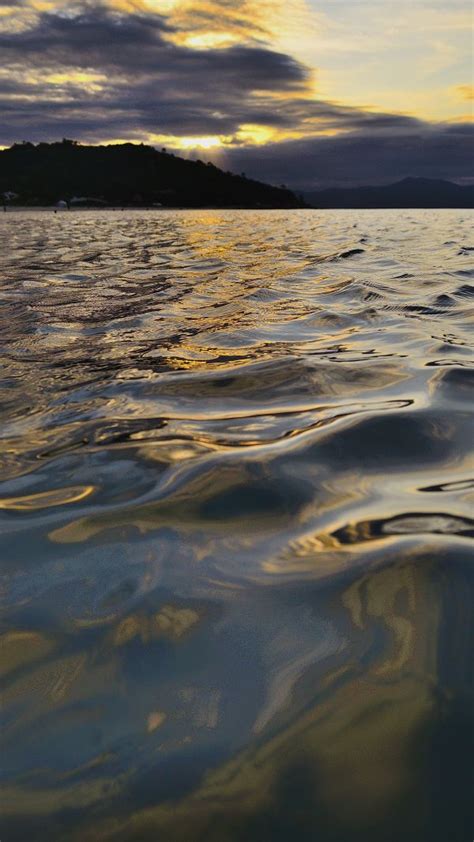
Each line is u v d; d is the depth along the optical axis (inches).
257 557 53.9
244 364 127.7
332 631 43.8
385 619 44.6
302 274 302.4
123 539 58.3
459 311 179.2
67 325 182.9
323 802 31.1
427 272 285.6
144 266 371.6
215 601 48.0
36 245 589.3
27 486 71.7
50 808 31.6
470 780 31.9
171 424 91.5
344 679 39.2
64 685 39.9
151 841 29.7
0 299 236.2
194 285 272.4
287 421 89.7
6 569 54.1
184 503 65.0
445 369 113.3
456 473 69.2
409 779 32.1
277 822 30.3
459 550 52.3
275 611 46.4
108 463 77.4
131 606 47.9
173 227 1128.8
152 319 189.3
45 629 45.6
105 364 133.5
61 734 36.0
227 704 37.8
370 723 35.7
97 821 30.8
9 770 33.9
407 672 39.4
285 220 1561.3
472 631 42.7
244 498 65.4
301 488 67.0
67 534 59.7
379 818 30.2
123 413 98.7
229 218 1927.9
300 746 34.4
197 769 33.4
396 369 115.8
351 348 137.6
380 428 83.3
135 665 41.4
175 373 123.1
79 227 1114.1
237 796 31.7
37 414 100.8
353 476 69.5
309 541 56.0
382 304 197.9
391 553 52.7
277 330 165.0
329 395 101.9
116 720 36.9
